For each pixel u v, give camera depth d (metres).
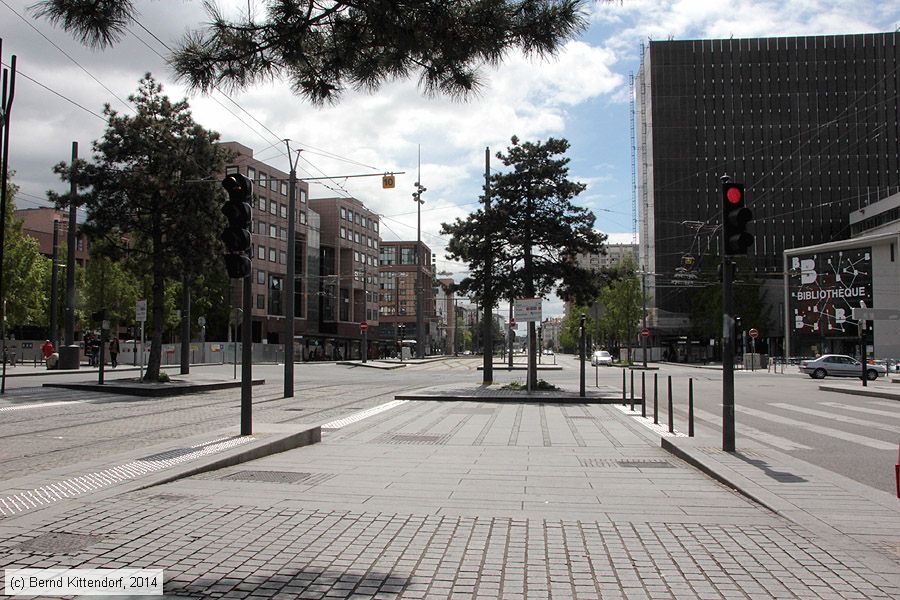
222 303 67.75
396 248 121.88
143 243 24.06
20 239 40.59
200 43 5.45
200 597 4.12
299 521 5.96
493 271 24.14
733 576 4.60
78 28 4.89
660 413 17.70
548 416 16.50
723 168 87.25
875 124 85.75
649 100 92.12
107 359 45.28
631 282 61.41
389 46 5.45
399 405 19.36
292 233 22.31
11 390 21.72
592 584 4.45
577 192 23.33
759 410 18.72
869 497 6.96
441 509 6.54
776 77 87.69
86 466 8.09
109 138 22.20
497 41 5.26
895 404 20.77
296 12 5.28
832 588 4.37
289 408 18.27
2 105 20.56
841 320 62.88
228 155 23.81
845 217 84.94
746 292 75.44
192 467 8.07
